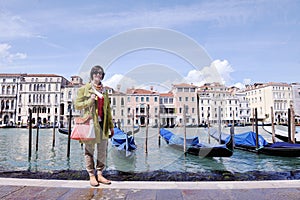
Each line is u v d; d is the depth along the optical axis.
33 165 9.13
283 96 64.62
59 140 19.72
